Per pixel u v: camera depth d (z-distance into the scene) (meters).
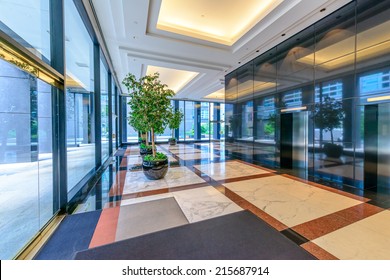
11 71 2.24
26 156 2.65
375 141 3.74
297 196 3.38
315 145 4.66
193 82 9.93
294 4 3.92
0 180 2.51
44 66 2.21
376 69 3.43
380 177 3.79
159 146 12.85
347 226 2.34
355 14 3.73
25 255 1.78
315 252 1.84
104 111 7.14
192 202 3.10
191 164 6.48
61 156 2.75
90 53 5.26
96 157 5.54
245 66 7.33
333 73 4.17
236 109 7.96
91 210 2.81
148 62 6.94
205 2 4.39
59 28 2.75
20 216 2.46
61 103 2.75
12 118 2.55
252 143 6.95
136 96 4.34
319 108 4.50
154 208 2.87
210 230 2.19
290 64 5.29
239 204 3.02
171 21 5.09
